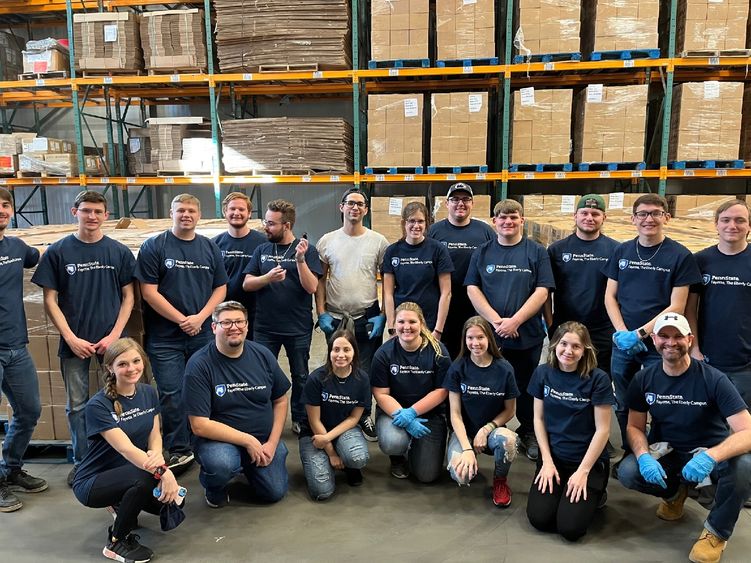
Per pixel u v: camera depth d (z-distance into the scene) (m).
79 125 6.45
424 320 3.22
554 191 7.71
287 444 3.52
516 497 2.86
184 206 3.00
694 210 5.71
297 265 3.29
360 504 2.80
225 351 2.70
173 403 3.12
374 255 3.54
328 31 5.85
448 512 2.72
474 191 7.69
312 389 2.93
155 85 7.01
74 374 2.91
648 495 2.87
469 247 3.50
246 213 3.56
